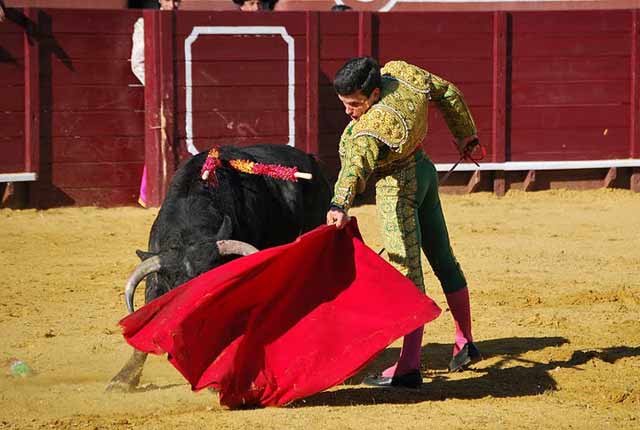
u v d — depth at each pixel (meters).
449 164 26.19
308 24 25.08
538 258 18.41
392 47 25.88
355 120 10.00
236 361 9.67
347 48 25.50
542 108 26.72
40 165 23.86
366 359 9.59
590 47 26.80
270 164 11.98
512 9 31.11
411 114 9.84
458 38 26.22
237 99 24.75
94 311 14.49
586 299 15.24
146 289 10.62
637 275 17.00
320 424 9.27
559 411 9.92
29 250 19.08
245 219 11.42
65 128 24.02
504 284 16.23
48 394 10.41
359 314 9.78
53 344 12.62
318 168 13.20
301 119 25.23
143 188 24.30
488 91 26.44
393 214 10.30
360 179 9.62
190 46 24.30
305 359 9.72
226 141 24.75
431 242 11.06
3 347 12.45
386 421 9.41
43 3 28.91
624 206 24.78
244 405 9.84
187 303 9.23
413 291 9.72
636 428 9.46
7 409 9.83
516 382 11.02
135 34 24.06
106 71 24.16
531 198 25.94
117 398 10.23
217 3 29.39
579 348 12.47
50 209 23.86
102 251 19.08
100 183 24.30
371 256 9.79
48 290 15.84
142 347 9.34
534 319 13.88
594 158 27.05
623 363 11.81
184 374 9.39
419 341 10.59
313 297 9.93
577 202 25.34
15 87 23.66
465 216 23.20
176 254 10.09
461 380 11.09
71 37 23.91
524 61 26.58
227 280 9.25
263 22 24.75
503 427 9.34
